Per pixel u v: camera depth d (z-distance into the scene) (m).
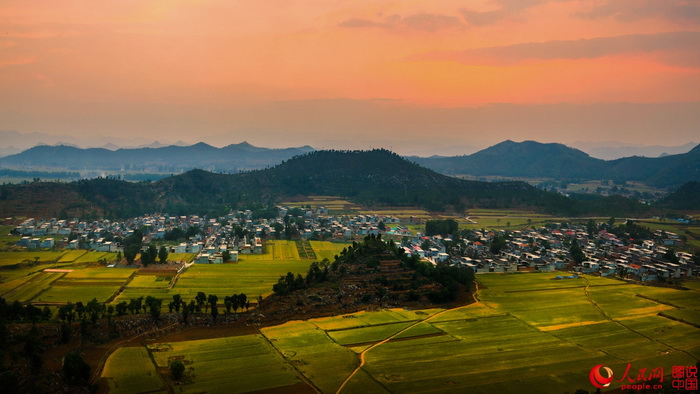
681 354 168.88
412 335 179.50
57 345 154.62
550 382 146.12
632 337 184.00
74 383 133.25
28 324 162.50
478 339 178.38
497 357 163.25
